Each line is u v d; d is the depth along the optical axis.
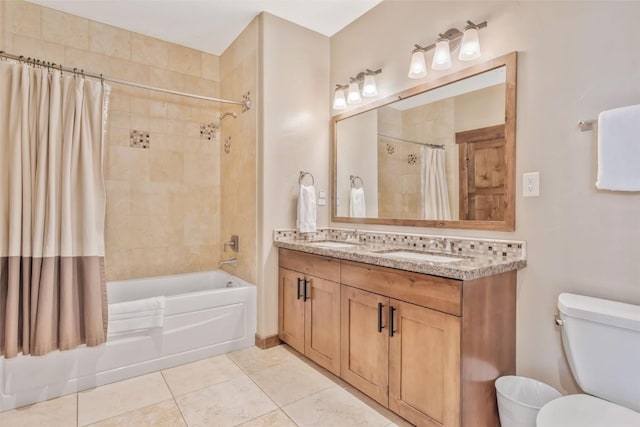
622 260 1.36
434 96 2.07
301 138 2.71
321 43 2.84
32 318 1.86
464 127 1.92
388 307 1.67
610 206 1.39
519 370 1.65
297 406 1.79
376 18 2.46
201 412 1.74
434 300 1.46
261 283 2.54
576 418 1.12
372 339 1.77
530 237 1.62
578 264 1.47
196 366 2.25
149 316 2.14
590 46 1.44
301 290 2.34
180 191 3.08
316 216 2.73
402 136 2.27
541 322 1.58
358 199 2.61
